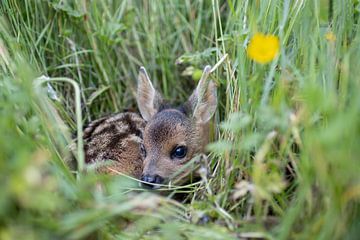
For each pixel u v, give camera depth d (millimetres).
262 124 402
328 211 330
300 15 450
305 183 346
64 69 630
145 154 578
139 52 668
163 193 548
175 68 674
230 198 403
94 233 369
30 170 275
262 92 428
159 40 660
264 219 371
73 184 363
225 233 358
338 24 447
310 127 345
